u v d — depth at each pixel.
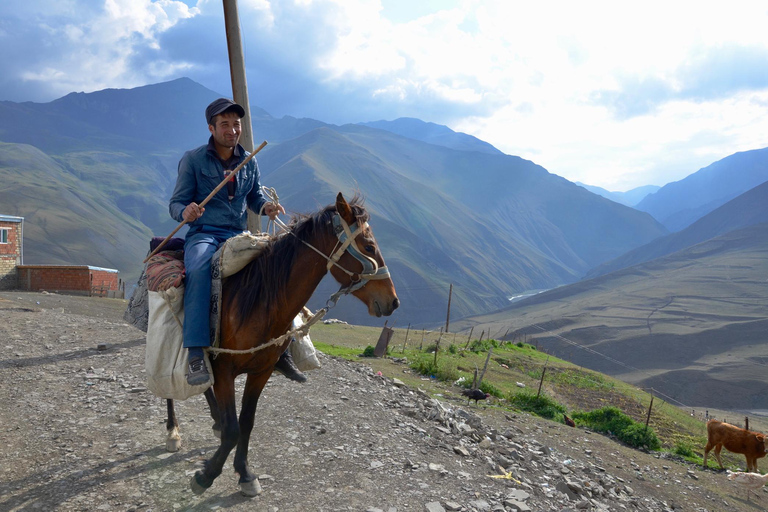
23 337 9.89
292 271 3.73
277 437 5.94
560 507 5.61
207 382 3.56
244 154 4.25
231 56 10.22
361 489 4.74
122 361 8.68
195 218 3.81
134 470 4.70
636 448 16.94
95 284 31.53
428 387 15.70
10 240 30.91
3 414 5.98
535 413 16.64
